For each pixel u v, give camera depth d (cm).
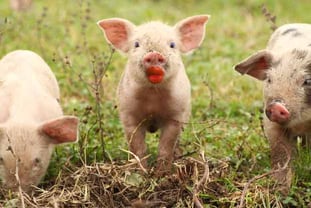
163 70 1088
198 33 1229
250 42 1930
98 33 1909
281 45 1185
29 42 1794
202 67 1717
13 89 1155
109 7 2217
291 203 1084
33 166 1061
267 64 1148
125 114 1212
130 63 1152
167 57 1105
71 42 1825
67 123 1070
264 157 1234
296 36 1195
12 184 1054
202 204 1050
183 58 1752
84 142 1203
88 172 1096
